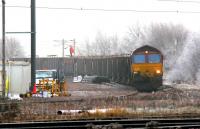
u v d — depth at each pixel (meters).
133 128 41.03
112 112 54.03
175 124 43.91
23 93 90.56
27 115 53.78
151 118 50.50
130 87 113.62
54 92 93.81
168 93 90.38
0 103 58.44
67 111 56.16
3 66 70.56
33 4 88.38
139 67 108.06
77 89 118.12
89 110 57.09
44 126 43.00
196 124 44.41
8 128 41.47
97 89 116.88
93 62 167.25
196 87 118.94
